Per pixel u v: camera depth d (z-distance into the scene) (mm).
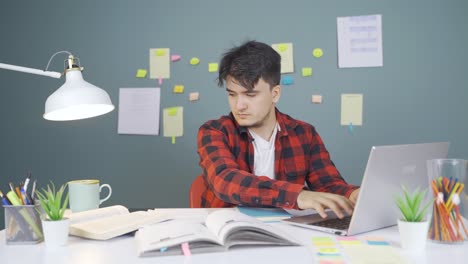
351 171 2475
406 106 2451
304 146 1689
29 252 909
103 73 2611
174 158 2570
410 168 1104
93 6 2625
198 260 829
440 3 2432
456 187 936
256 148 1654
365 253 864
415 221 901
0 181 2650
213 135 1533
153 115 2576
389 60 2459
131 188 2594
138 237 961
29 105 2639
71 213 1309
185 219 1161
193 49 2562
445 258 833
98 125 2615
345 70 2479
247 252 877
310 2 2496
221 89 2543
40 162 2635
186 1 2572
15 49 2650
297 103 2502
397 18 2455
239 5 2537
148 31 2592
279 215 1256
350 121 2475
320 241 961
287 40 2510
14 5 2648
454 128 2428
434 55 2438
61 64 2633
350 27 2473
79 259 852
